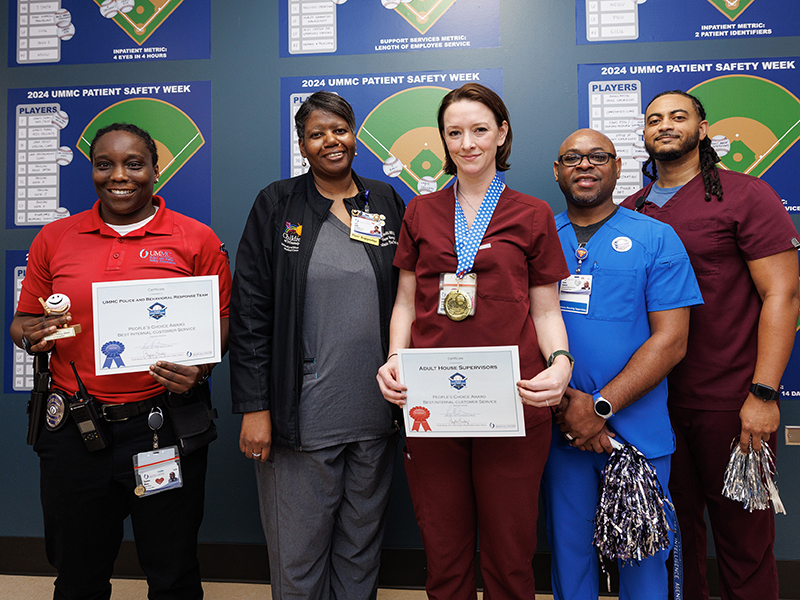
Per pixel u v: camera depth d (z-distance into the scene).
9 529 2.19
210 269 1.58
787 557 2.00
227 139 2.18
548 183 2.10
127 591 2.04
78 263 1.46
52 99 2.22
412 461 1.35
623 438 1.41
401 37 2.13
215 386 2.17
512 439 1.26
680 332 1.42
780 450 2.02
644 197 1.73
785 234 1.50
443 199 1.36
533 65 2.10
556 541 1.48
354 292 1.48
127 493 1.50
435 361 1.25
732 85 2.04
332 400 1.46
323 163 1.49
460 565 1.33
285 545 1.50
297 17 2.16
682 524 1.67
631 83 2.07
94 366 1.43
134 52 2.20
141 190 1.48
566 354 1.28
